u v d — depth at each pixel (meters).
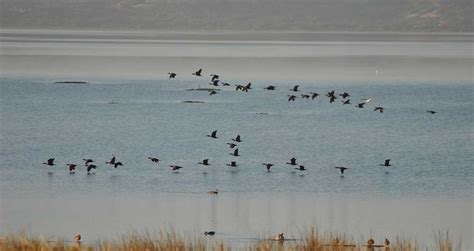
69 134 76.19
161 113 91.25
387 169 61.22
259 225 45.22
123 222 45.81
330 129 80.44
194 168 60.84
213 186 55.06
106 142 72.50
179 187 54.69
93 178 57.00
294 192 53.62
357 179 57.75
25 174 58.19
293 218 46.94
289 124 83.62
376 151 68.88
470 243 41.78
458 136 76.62
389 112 93.06
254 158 65.50
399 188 55.03
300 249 33.81
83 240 41.47
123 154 66.94
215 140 73.88
